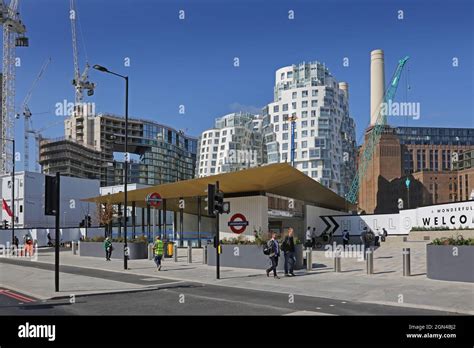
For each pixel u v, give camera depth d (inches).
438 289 597.6
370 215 2098.9
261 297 570.9
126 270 971.9
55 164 5629.9
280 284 694.5
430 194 6186.0
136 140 6619.1
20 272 955.3
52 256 1517.0
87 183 3201.3
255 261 912.9
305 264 998.4
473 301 506.6
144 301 549.6
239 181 1337.4
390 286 639.1
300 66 5580.7
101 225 2492.6
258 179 1312.7
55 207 627.2
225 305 508.7
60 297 592.4
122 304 528.1
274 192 1626.5
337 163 5334.6
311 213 2143.2
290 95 5369.1
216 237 787.4
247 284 703.7
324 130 5216.5
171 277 822.5
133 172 6545.3
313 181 1517.0
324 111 5255.9
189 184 1444.4
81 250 1472.7
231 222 1496.1
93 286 699.4
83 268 1050.7
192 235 2206.0
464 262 661.3
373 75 6048.2
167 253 1259.2
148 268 1005.8
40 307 515.5
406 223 1984.5
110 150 6471.5
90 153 6038.4
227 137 5762.8
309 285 673.6
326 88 5319.9
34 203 2839.6
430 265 708.0
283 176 1306.6
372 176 6791.3
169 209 2065.7
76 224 3078.2
